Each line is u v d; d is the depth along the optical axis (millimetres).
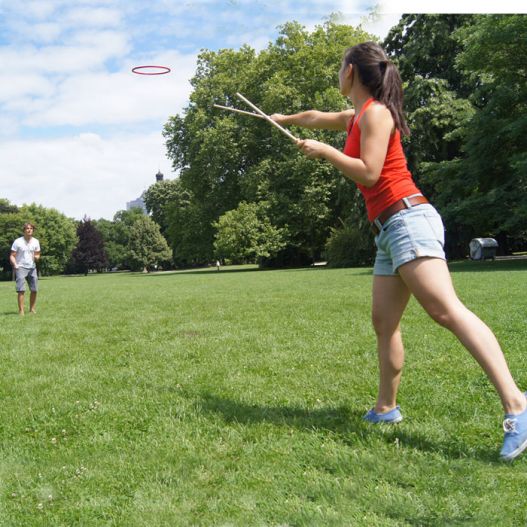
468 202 23453
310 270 30344
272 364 5180
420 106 28812
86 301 13734
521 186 23203
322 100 35750
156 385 4582
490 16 21906
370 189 3094
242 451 3006
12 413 3900
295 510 2314
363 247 32594
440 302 2904
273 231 38438
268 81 38188
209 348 6148
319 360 5285
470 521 2182
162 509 2381
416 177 28781
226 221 39219
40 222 75688
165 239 83250
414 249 2932
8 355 6199
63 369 5371
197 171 43375
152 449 3086
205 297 13273
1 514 2418
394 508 2299
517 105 23875
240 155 42125
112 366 5473
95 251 90625
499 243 37031
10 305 13328
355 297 11117
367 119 3018
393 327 3289
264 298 12047
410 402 3781
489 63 23062
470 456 2826
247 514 2314
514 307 7984
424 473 2635
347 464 2742
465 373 4500
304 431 3275
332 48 37000
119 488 2639
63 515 2400
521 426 2715
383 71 3094
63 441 3326
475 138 23812
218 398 4082
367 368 4887
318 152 3088
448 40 29781
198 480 2672
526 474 2578
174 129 47031
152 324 8430
